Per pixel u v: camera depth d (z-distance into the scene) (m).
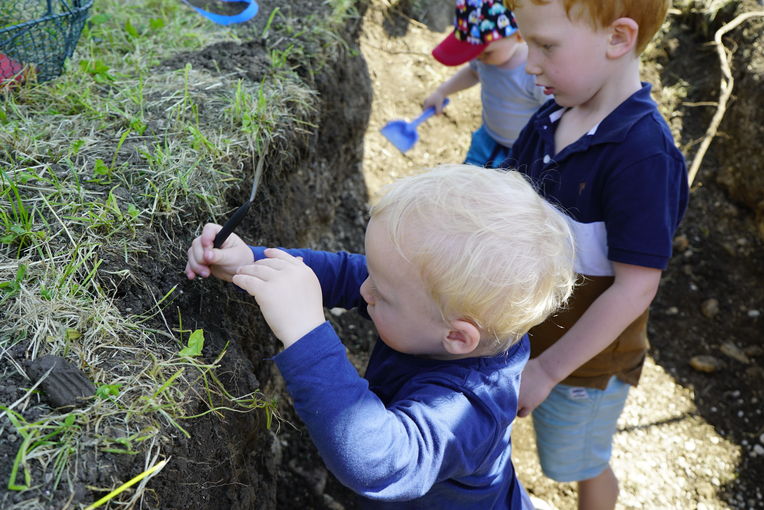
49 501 1.03
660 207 1.51
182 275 1.53
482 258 1.08
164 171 1.64
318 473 2.35
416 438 1.08
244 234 1.92
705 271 3.13
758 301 3.05
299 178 2.46
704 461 2.63
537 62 1.56
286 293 1.13
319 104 2.48
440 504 1.29
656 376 2.86
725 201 3.28
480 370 1.19
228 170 1.80
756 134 3.14
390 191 1.16
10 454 1.05
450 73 3.70
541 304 1.14
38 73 1.96
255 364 1.90
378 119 3.48
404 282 1.12
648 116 1.53
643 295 1.57
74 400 1.14
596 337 1.60
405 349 1.21
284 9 2.79
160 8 2.67
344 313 2.85
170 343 1.37
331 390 1.06
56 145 1.67
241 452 1.54
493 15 2.23
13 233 1.38
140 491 1.10
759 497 2.55
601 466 1.97
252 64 2.29
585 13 1.45
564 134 1.67
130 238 1.48
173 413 1.23
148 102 1.92
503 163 1.85
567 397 1.85
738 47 3.35
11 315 1.25
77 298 1.32
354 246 3.07
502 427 1.19
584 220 1.61
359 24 3.36
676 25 3.60
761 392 2.82
